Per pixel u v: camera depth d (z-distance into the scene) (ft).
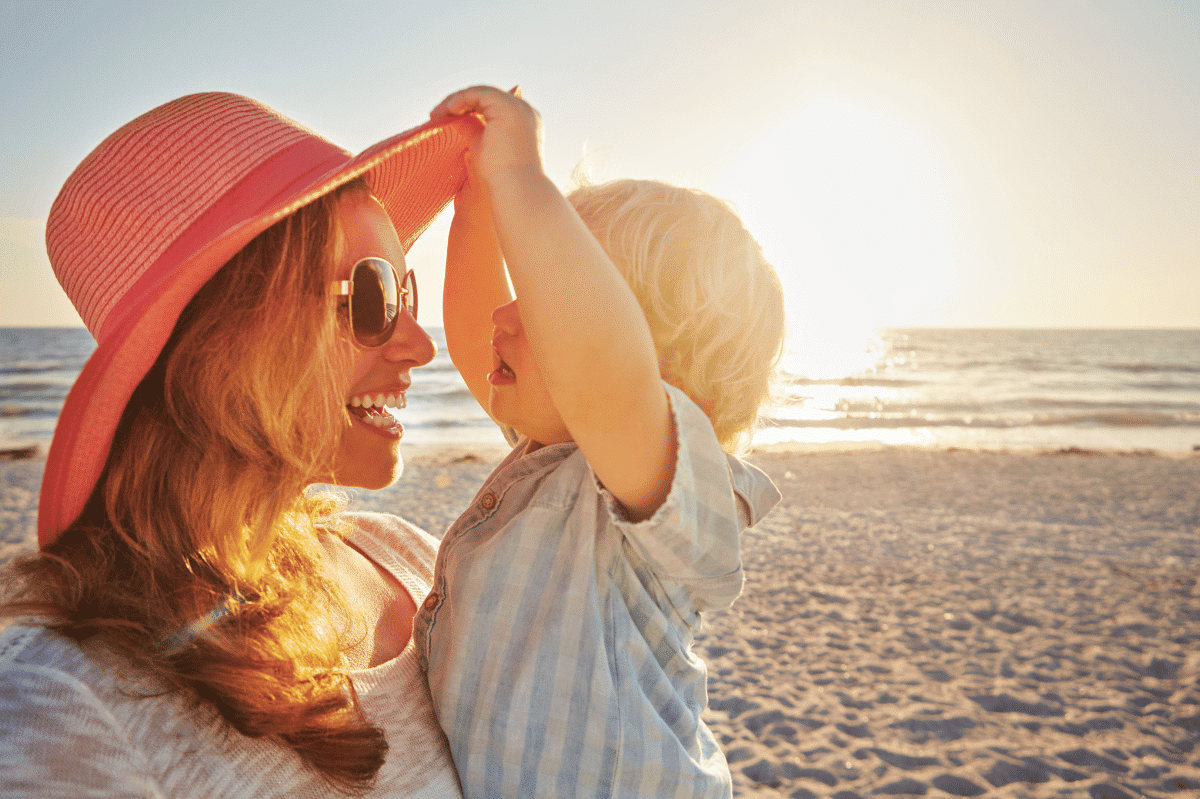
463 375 4.76
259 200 2.86
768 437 82.64
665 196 3.76
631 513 3.01
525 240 2.65
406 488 44.96
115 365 2.56
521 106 2.90
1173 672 19.02
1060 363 198.49
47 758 2.04
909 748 15.48
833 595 25.05
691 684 3.63
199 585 2.63
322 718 2.69
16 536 30.81
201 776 2.37
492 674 3.34
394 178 3.97
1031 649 20.49
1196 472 55.98
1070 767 14.74
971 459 63.67
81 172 2.98
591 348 2.58
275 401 2.83
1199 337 361.10
